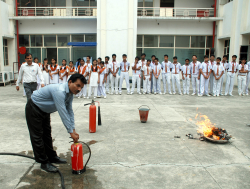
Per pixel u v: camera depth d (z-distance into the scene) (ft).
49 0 55.57
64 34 54.44
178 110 23.41
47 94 9.50
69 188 9.06
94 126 15.88
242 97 32.58
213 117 20.62
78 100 28.84
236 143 14.15
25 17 50.70
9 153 11.78
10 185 9.20
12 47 52.47
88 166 10.93
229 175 10.20
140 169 10.68
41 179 9.70
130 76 49.73
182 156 12.14
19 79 19.94
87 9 54.70
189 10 55.93
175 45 55.72
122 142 14.12
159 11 55.83
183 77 35.27
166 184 9.44
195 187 9.23
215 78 32.81
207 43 55.62
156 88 36.96
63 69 32.32
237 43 45.27
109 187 9.18
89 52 54.70
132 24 48.34
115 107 24.61
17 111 22.20
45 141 10.84
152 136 15.29
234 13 45.83
